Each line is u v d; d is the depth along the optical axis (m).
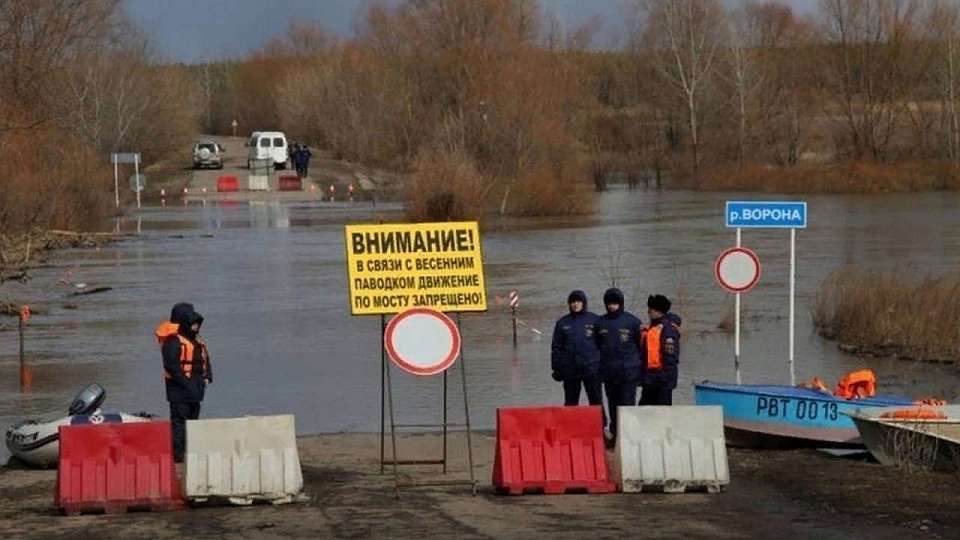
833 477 41.94
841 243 143.38
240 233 164.88
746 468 44.41
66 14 197.88
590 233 162.38
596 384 48.12
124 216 193.62
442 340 38.75
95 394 49.09
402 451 49.81
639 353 48.38
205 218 189.25
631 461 39.59
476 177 171.75
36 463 47.62
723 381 67.81
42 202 155.00
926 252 131.00
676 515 36.09
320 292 106.75
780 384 65.94
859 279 87.12
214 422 38.66
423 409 61.34
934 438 43.09
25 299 104.31
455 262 40.00
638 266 122.50
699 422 39.88
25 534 35.00
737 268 66.81
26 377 70.88
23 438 47.53
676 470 39.47
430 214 165.88
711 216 192.38
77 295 106.88
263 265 127.62
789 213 64.88
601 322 48.28
